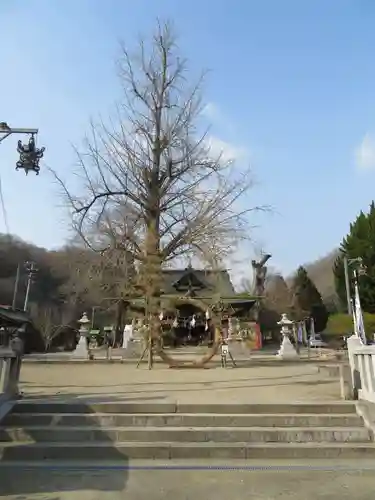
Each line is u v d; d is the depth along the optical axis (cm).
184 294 3238
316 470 652
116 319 3312
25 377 1388
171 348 3030
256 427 786
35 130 1088
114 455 712
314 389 1068
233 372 1536
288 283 5991
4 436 756
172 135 2117
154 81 2266
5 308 973
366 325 3002
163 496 555
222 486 590
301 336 4028
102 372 1563
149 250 1866
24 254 6181
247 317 3556
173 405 841
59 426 790
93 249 2020
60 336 4984
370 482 603
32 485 592
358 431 758
